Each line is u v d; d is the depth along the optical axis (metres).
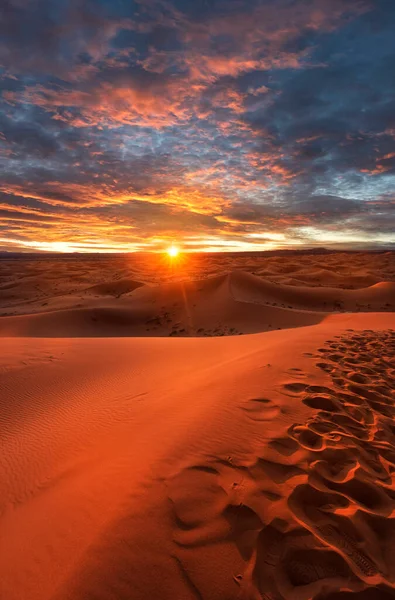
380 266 124.44
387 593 2.23
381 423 4.90
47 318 35.97
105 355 12.32
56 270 123.38
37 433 5.86
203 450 4.00
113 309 41.03
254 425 4.70
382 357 8.90
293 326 32.19
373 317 18.33
